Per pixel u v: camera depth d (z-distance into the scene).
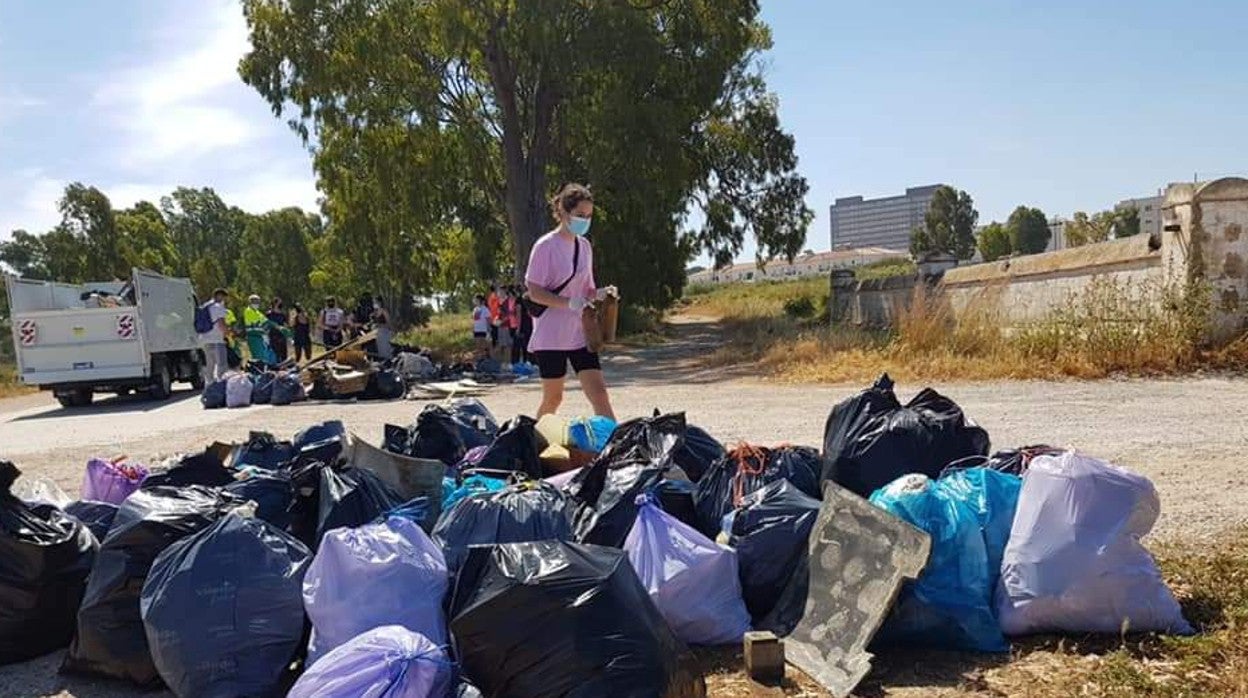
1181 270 12.16
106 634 3.98
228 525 3.92
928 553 3.59
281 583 3.78
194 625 3.65
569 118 25.34
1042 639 3.80
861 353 14.58
